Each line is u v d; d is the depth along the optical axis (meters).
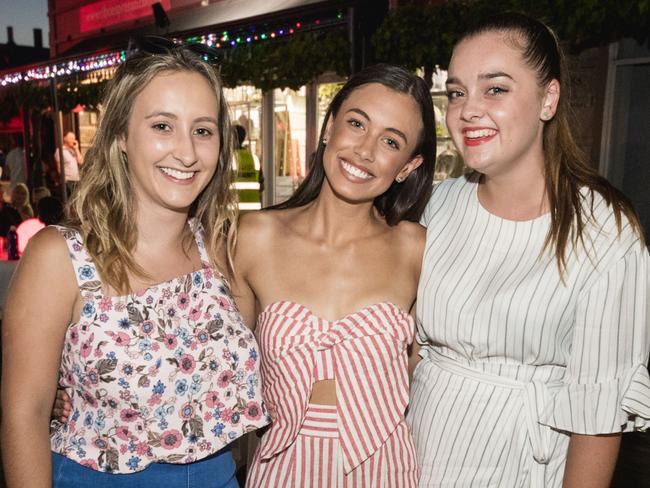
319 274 1.60
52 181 9.34
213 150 1.31
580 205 1.36
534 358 1.43
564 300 1.36
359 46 4.56
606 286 1.31
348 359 1.50
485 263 1.47
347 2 4.47
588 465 1.35
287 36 5.25
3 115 8.87
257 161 7.43
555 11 3.60
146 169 1.27
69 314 1.24
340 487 1.49
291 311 1.53
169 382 1.28
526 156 1.38
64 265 1.22
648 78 4.19
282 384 1.50
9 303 1.20
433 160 1.65
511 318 1.41
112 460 1.25
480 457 1.45
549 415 1.40
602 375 1.33
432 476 1.51
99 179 1.30
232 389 1.38
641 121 4.23
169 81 1.25
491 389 1.45
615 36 3.68
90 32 9.45
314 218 1.65
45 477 1.19
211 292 1.39
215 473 1.38
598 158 4.27
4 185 10.31
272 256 1.63
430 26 4.21
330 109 1.65
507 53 1.28
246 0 7.10
